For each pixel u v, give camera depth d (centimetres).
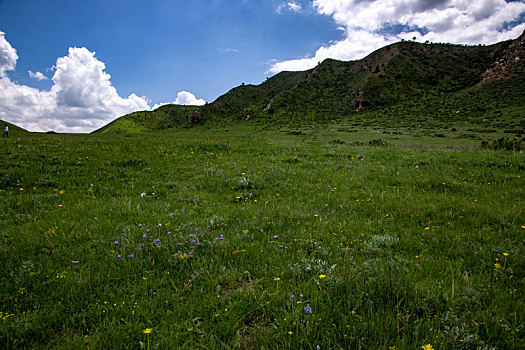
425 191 875
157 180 1048
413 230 547
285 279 354
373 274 345
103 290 332
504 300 298
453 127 9688
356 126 13000
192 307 293
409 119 13350
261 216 624
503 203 704
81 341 256
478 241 484
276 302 301
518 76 15438
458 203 700
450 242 480
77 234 497
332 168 1285
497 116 10775
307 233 518
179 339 258
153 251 417
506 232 507
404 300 298
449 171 1136
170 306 307
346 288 312
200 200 786
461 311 287
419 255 438
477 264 393
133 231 508
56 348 253
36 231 507
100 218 596
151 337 260
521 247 435
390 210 679
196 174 1144
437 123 11225
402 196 801
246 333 272
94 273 362
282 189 923
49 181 948
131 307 296
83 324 280
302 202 766
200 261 400
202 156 1583
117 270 371
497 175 1036
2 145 1675
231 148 1894
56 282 340
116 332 261
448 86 19700
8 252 414
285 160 1494
